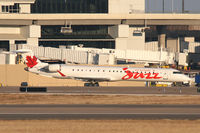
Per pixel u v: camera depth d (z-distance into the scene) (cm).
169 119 17450
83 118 17625
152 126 15825
